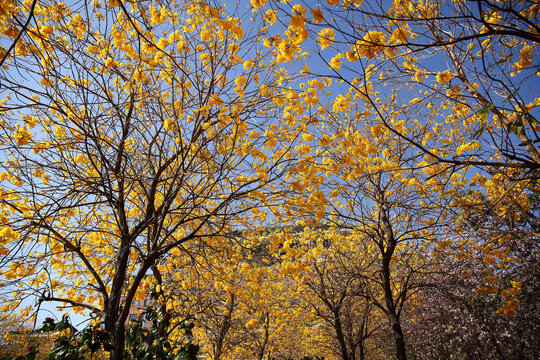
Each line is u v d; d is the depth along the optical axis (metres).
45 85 2.81
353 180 4.66
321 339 10.05
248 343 7.54
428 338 7.79
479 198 3.95
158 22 2.77
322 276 7.11
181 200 4.24
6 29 2.19
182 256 4.80
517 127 2.11
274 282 7.42
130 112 3.59
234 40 3.15
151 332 3.72
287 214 3.87
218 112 3.26
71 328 3.16
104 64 3.15
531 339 5.75
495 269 6.05
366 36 2.22
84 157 3.65
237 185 3.84
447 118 4.52
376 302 5.54
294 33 2.64
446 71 3.04
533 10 2.40
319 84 3.23
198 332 6.89
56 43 2.68
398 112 4.54
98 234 3.46
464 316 6.52
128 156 3.37
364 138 3.93
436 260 5.89
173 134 3.52
